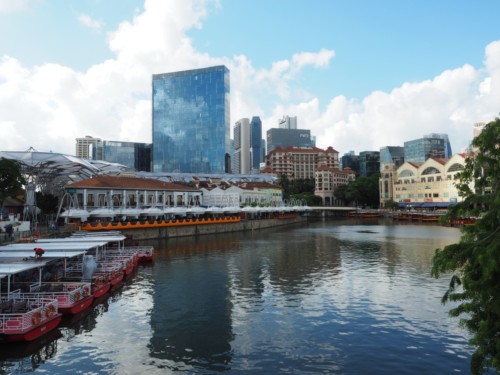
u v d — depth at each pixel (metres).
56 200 72.69
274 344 21.17
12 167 49.34
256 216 122.06
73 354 20.12
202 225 86.19
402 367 18.19
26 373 18.11
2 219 53.22
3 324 20.58
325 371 17.92
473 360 10.41
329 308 27.44
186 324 24.55
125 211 69.38
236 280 37.03
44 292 25.66
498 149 10.61
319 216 184.25
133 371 18.25
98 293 30.34
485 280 9.50
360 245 64.50
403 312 26.30
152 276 39.22
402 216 143.75
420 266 43.59
